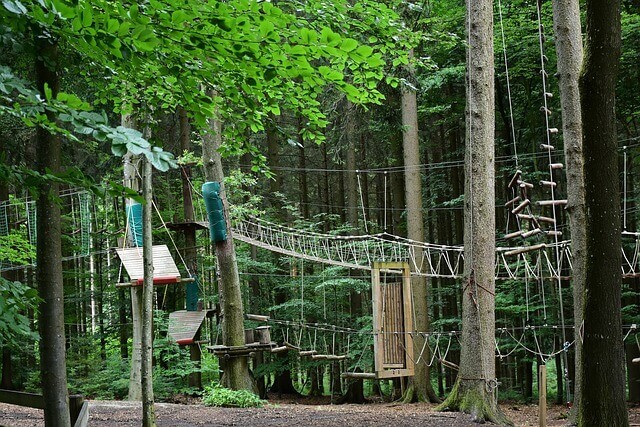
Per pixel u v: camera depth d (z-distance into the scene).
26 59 4.67
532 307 16.91
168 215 18.88
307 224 20.14
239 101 4.87
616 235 6.30
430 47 17.48
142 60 4.05
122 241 15.45
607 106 6.18
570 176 10.57
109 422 9.48
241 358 13.73
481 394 10.97
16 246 12.85
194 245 14.26
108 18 3.58
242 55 3.95
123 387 16.42
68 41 3.96
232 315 13.80
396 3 8.14
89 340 19.20
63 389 4.32
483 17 11.51
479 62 11.50
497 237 19.55
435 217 24.78
